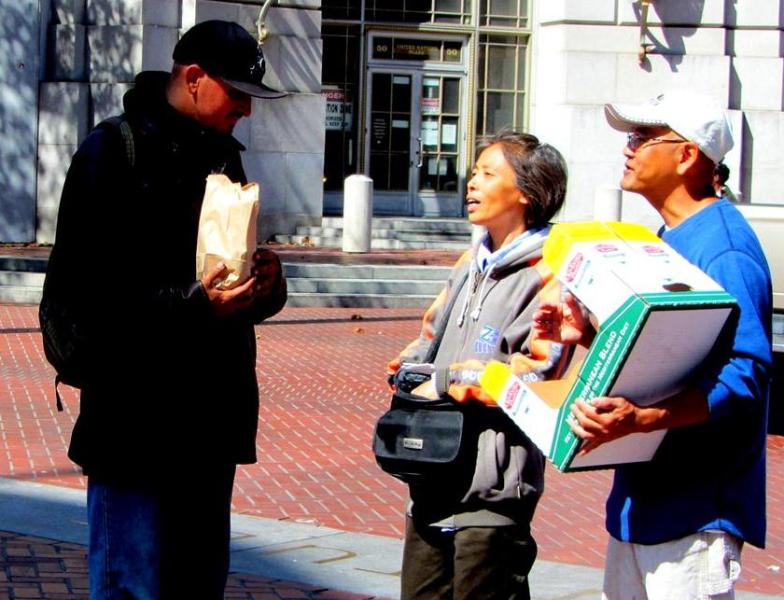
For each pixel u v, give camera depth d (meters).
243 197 3.86
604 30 23.52
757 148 23.89
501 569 4.11
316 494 8.48
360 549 7.10
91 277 3.89
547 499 8.52
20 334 15.17
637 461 3.55
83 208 3.91
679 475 3.56
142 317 3.89
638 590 3.69
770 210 10.45
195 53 4.03
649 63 23.58
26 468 8.83
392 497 8.47
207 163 4.08
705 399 3.38
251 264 3.89
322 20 24.39
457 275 4.38
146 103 4.07
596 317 3.38
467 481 4.09
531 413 3.57
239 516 7.83
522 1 25.00
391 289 19.03
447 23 24.91
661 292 3.24
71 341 3.88
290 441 10.04
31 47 22.23
